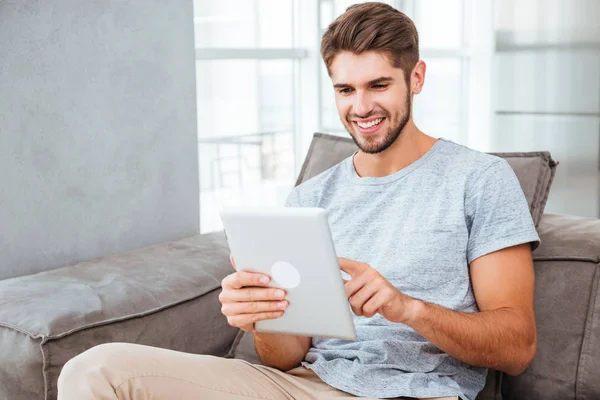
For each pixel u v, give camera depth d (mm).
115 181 2271
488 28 3471
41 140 2057
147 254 2025
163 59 2381
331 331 1215
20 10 1971
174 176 2461
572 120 3182
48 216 2098
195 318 1782
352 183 1514
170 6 2385
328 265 1138
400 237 1413
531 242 1370
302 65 3373
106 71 2205
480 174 1396
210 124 3008
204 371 1298
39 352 1485
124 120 2275
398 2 3695
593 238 1576
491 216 1363
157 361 1257
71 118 2125
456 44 3639
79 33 2119
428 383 1290
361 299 1198
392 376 1312
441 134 3777
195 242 2152
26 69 2002
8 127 1978
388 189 1458
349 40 1372
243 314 1242
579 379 1456
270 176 3299
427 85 3834
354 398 1285
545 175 1695
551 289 1546
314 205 1554
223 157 3074
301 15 3336
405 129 1445
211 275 1886
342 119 1446
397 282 1392
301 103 3383
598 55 3066
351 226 1478
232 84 3076
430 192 1419
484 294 1346
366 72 1372
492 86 3482
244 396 1303
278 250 1164
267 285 1215
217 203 3072
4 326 1532
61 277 1806
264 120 3230
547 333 1520
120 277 1812
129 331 1633
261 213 1142
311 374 1402
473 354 1267
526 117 3352
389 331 1384
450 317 1240
